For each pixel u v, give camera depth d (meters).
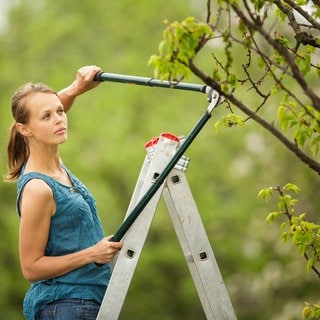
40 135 7.04
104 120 36.16
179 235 7.23
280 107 6.09
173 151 6.97
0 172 34.88
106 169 35.31
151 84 6.98
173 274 35.72
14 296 34.31
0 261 34.19
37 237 6.87
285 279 25.03
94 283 7.00
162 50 5.36
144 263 34.22
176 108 36.75
